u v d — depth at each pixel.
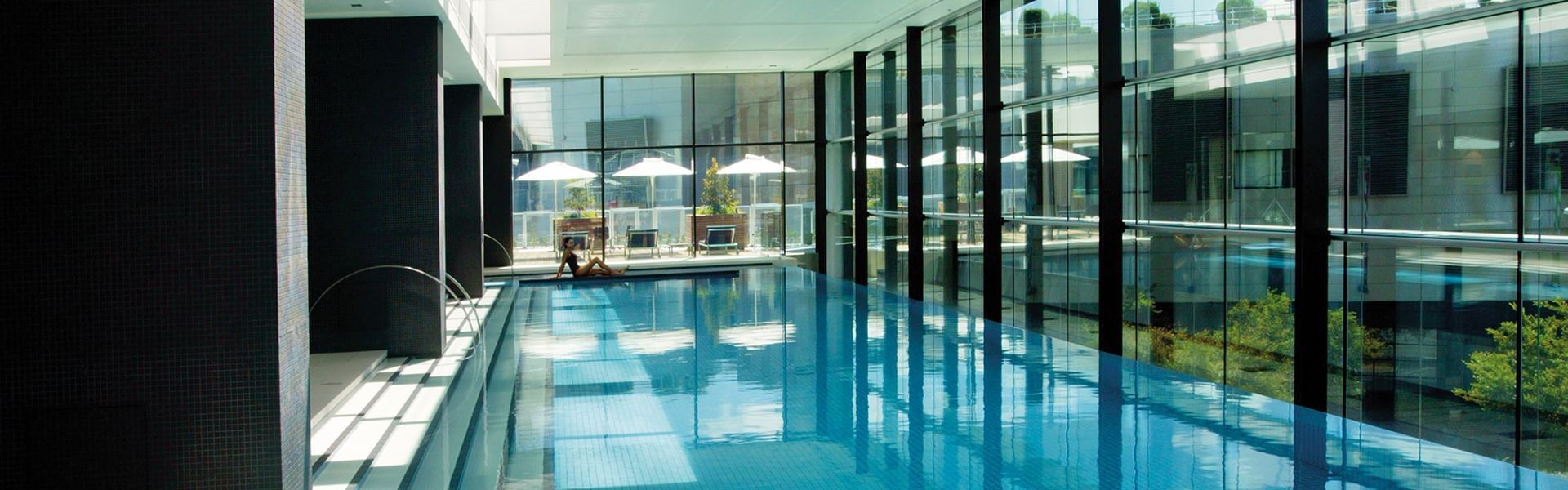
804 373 9.08
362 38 9.80
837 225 21.56
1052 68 15.49
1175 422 7.07
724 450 6.46
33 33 4.17
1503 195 17.08
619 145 22.06
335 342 9.95
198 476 4.29
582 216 22.08
